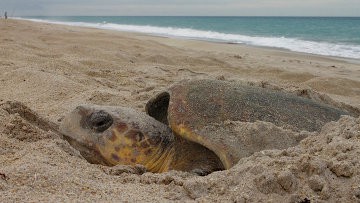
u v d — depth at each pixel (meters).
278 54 3.14
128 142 0.74
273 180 0.46
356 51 3.63
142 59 2.12
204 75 1.70
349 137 0.56
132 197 0.48
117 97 1.21
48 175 0.50
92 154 0.75
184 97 0.77
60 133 0.78
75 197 0.46
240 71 2.02
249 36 6.16
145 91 1.31
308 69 2.21
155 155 0.76
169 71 1.80
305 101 0.83
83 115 0.78
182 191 0.50
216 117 0.72
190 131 0.71
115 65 1.81
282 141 0.68
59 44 2.36
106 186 0.51
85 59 1.83
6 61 1.63
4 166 0.55
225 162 0.66
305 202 0.44
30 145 0.64
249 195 0.46
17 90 1.29
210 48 3.34
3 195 0.44
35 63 1.66
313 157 0.49
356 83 1.83
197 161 0.72
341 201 0.44
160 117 0.85
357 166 0.47
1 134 0.66
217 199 0.47
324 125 0.67
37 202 0.43
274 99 0.79
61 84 1.33
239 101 0.76
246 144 0.68
